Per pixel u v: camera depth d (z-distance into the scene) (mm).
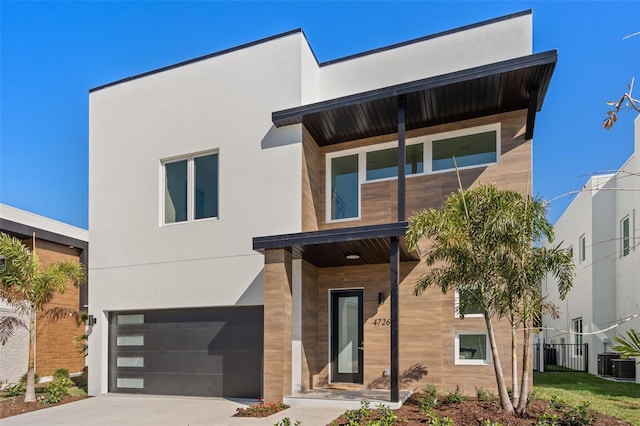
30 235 15773
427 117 9992
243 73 11008
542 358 15000
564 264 7035
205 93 11352
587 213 15539
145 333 11352
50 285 10891
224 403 9602
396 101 9258
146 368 11211
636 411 7570
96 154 12375
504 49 9828
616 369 12102
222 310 10672
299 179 10133
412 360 9664
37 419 8688
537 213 6934
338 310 10648
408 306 9883
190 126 11383
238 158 10758
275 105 10562
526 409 7234
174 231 11188
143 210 11609
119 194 11938
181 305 10836
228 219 10656
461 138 10227
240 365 10328
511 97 9156
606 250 14664
